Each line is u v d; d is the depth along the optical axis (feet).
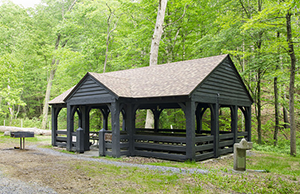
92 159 33.32
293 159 37.55
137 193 18.47
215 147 36.09
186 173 24.54
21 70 66.49
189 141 31.53
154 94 34.09
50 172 24.43
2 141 53.47
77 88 41.29
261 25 42.42
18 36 90.79
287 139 64.44
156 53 59.47
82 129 41.75
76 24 86.99
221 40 54.54
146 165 29.01
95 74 39.32
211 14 66.95
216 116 36.55
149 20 66.23
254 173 25.93
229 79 40.52
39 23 101.19
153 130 52.06
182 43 72.13
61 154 38.88
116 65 80.07
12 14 93.81
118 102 35.78
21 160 31.14
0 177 22.31
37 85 113.39
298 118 70.33
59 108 49.16
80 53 76.74
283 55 49.65
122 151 36.55
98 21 87.92
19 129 73.00
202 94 33.45
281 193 19.34
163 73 41.55
